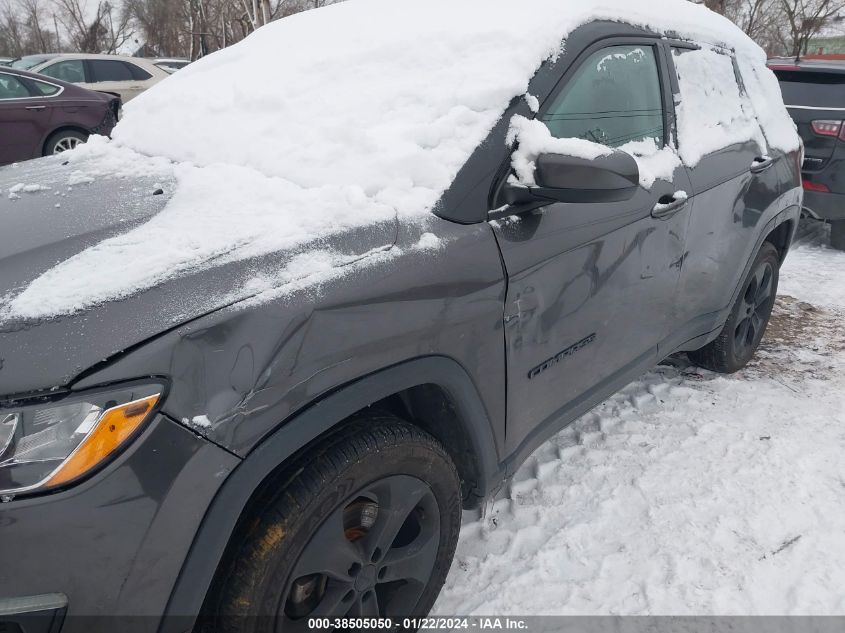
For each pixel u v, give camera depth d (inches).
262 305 51.4
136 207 65.5
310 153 72.5
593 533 88.6
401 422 62.9
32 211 66.6
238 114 85.1
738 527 89.7
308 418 53.3
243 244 56.1
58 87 309.1
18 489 43.4
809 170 217.8
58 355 45.9
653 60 97.9
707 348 131.0
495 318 68.7
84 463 44.5
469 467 73.3
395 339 58.5
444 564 71.1
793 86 220.7
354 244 58.9
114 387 45.9
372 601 64.7
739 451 107.0
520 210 71.6
